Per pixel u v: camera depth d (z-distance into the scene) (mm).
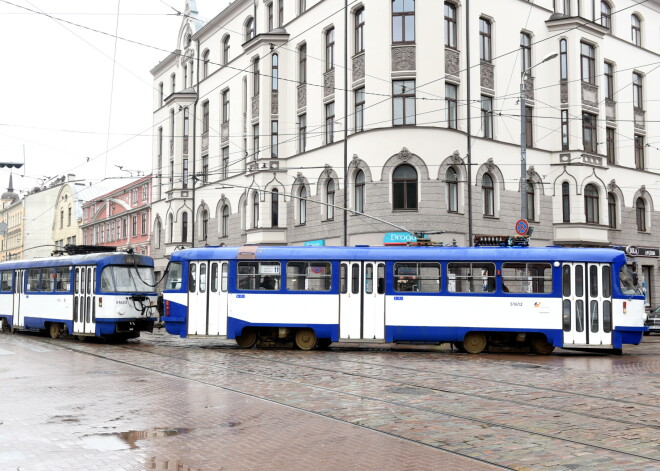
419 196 30234
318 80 35031
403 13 31359
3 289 30516
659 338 31141
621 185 38562
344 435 9133
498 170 33000
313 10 35562
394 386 13430
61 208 78188
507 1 34094
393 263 21078
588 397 12078
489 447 8445
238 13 43094
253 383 13930
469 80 31859
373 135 31031
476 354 20312
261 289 21734
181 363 17641
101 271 24500
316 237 34531
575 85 35625
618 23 39531
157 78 54406
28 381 14289
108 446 8516
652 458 7867
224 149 44531
